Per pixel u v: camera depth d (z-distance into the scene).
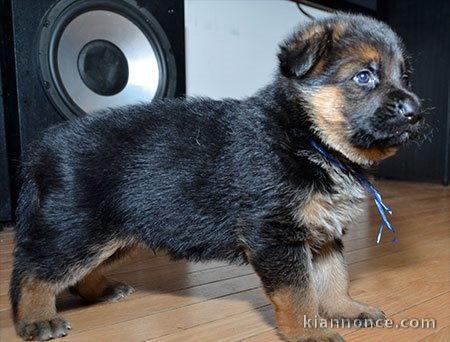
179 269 0.51
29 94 0.63
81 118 0.40
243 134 0.34
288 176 0.32
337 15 0.40
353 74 0.34
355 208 0.36
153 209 0.36
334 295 0.37
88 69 0.66
